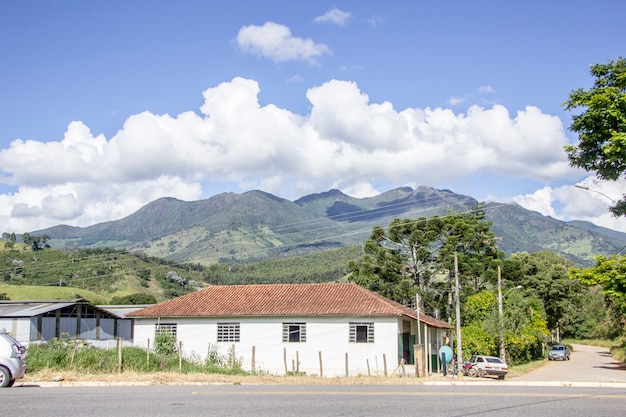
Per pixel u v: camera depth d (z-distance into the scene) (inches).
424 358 1553.9
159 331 1699.1
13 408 587.2
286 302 1692.9
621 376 1517.0
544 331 2474.2
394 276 2618.1
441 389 828.0
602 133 1457.9
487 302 2226.9
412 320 1697.8
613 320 2652.6
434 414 566.3
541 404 637.3
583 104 1491.1
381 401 657.6
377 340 1572.3
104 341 1936.5
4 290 3722.9
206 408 595.8
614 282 1547.7
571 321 4517.7
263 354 1631.4
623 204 1473.9
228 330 1663.4
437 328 1884.8
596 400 674.8
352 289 1749.5
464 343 1963.6
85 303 1863.9
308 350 1608.0
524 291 3161.9
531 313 2437.3
